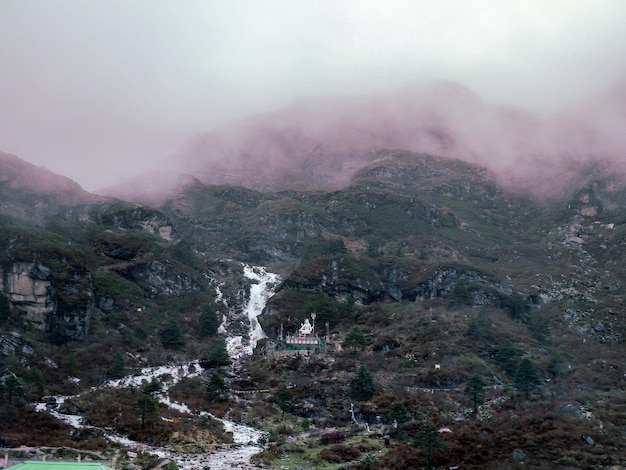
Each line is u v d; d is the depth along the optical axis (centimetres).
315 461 12281
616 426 13500
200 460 12094
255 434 14362
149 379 18162
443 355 19512
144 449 12656
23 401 14438
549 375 18775
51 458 11306
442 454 12038
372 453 12725
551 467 11338
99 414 14562
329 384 17588
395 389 16900
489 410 15088
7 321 19762
